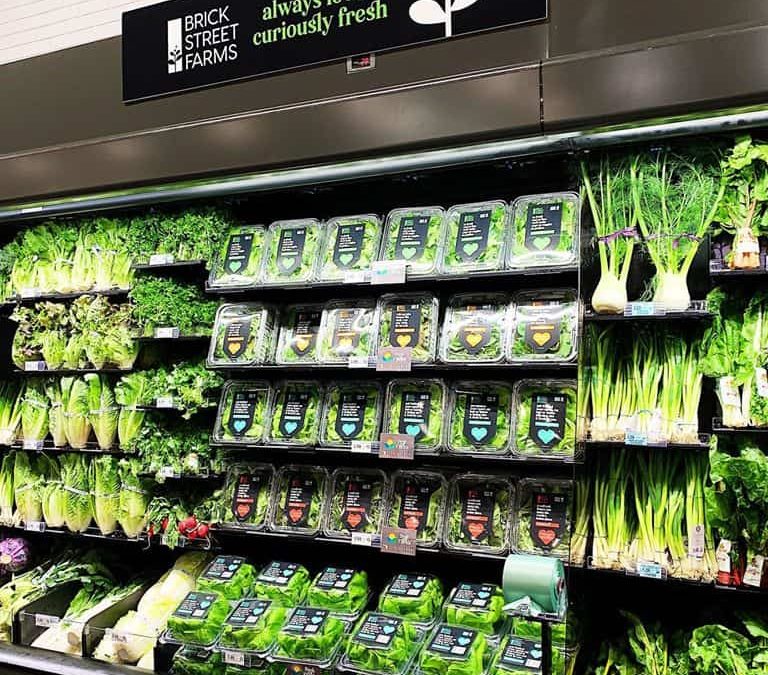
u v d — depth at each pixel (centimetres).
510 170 288
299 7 274
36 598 334
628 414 268
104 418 340
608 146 261
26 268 366
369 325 289
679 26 223
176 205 332
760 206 253
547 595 210
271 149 278
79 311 344
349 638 258
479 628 259
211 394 315
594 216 269
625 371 273
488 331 268
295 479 296
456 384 278
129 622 306
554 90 237
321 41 270
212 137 288
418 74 255
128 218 349
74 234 359
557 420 256
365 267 285
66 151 315
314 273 291
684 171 263
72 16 366
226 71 286
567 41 236
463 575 296
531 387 264
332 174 284
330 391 294
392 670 245
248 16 282
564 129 240
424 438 271
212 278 308
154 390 319
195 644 272
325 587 279
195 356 339
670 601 283
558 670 238
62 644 315
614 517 270
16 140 328
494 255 267
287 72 276
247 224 326
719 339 254
